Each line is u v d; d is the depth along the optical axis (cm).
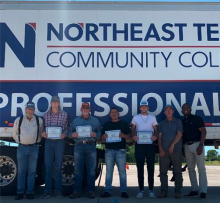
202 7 671
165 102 642
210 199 600
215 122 638
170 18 666
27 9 665
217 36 662
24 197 605
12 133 629
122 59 652
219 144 738
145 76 648
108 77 647
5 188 629
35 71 646
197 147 595
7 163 640
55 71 647
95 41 657
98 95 642
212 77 649
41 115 636
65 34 658
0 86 640
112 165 600
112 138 595
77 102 640
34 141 593
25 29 658
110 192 598
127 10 667
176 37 660
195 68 651
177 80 647
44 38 656
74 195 591
